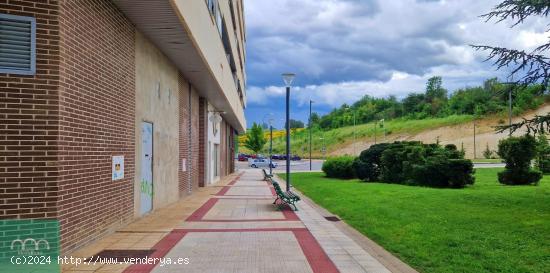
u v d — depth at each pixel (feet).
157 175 43.55
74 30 23.88
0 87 21.04
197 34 40.91
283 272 20.84
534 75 40.78
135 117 36.04
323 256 24.30
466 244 26.27
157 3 30.09
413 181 67.72
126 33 33.32
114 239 28.40
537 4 39.27
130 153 34.83
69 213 23.32
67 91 22.98
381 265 22.45
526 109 259.60
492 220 33.73
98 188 27.86
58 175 21.88
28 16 21.57
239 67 125.08
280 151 381.40
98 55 27.61
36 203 21.48
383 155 76.48
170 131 49.14
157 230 31.94
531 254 23.57
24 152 21.35
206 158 79.20
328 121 460.55
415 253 24.47
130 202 35.06
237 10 109.40
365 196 52.49
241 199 55.67
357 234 31.12
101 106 28.27
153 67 41.37
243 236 29.84
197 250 25.35
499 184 64.39
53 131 21.79
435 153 65.87
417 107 385.91
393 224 33.53
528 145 62.18
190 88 62.90
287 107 62.85
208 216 39.55
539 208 38.58
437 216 36.09
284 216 39.88
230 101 88.17
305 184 79.41
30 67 21.53
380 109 434.30
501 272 20.65
